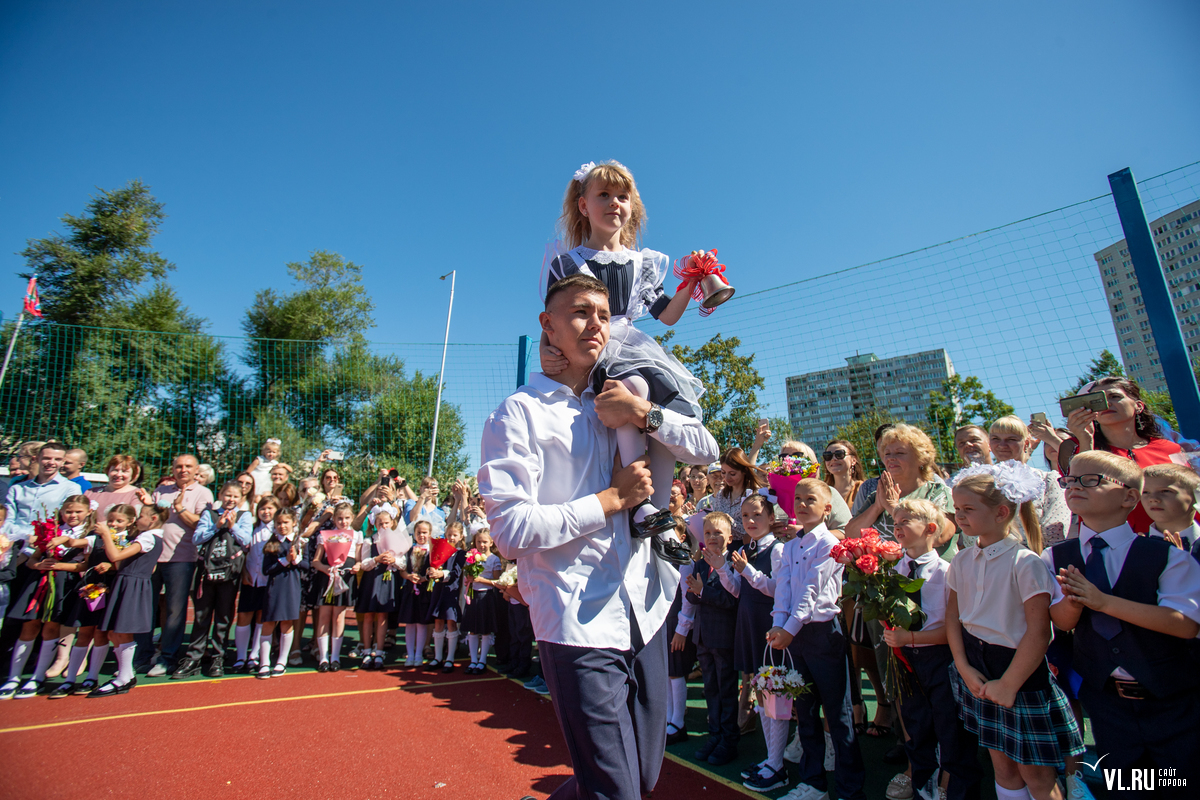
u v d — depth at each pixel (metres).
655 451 1.69
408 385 13.02
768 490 4.16
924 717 2.85
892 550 2.79
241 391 12.95
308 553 6.32
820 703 3.13
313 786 3.27
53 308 21.88
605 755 1.37
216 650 5.74
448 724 4.29
